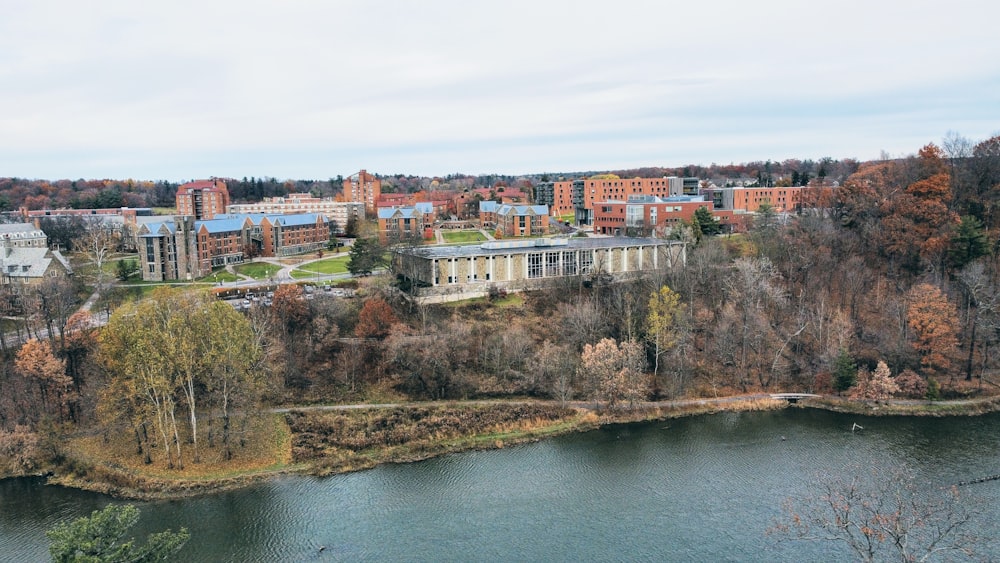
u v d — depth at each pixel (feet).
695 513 253.44
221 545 234.99
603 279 474.08
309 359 373.61
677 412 358.64
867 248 474.08
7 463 291.99
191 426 321.93
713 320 423.23
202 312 307.37
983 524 233.76
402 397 359.66
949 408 358.64
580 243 519.60
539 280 473.67
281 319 386.52
